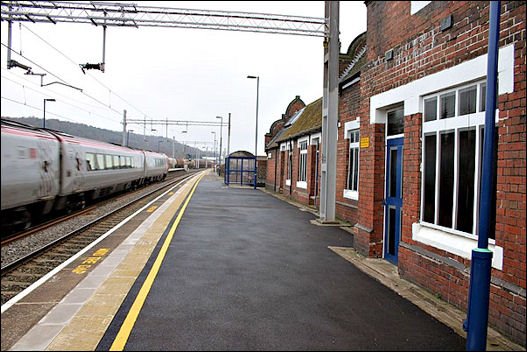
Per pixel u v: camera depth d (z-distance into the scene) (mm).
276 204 16781
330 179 11219
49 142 11547
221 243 8102
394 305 4715
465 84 4785
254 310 4434
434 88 5281
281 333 3867
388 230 6984
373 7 7227
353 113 11367
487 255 3223
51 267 6891
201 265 6309
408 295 5102
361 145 7711
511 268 3891
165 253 7105
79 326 3902
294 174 19359
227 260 6680
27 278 6270
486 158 3229
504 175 4008
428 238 5344
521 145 3807
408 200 5902
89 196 17406
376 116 7148
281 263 6578
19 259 6957
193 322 4066
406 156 5973
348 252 7590
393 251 6781
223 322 4086
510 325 3824
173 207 14688
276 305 4609
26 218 10656
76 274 6215
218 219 11617
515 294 3768
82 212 13992
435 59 5281
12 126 10000
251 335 3807
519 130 3840
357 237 7602
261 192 24328
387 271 6266
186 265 6289
